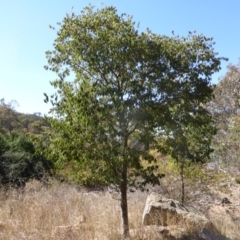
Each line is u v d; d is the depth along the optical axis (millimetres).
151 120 5750
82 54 5715
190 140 6680
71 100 5715
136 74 5711
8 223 6871
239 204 12242
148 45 5637
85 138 5637
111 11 5770
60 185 12367
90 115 5574
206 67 5840
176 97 5766
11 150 16953
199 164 11367
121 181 5969
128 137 6078
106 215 7492
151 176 6031
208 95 6004
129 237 6004
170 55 5684
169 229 6645
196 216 7137
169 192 11383
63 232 6410
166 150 6188
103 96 5715
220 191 13883
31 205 8539
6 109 33594
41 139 6148
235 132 14766
